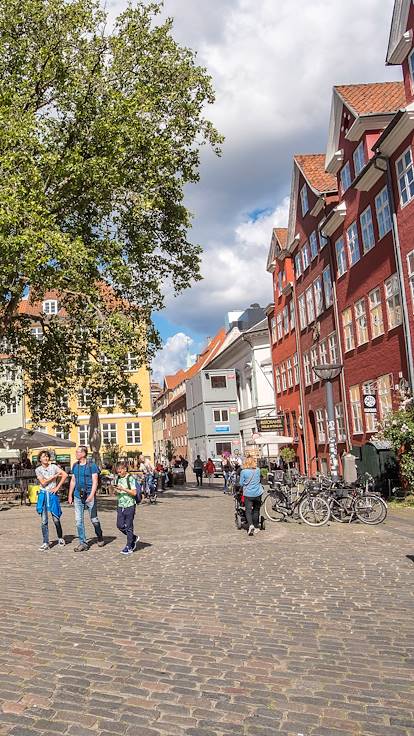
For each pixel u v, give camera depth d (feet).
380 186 78.07
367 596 25.77
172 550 40.09
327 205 101.71
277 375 147.95
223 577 30.58
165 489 124.57
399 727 13.73
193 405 228.84
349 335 93.61
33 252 56.59
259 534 46.73
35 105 70.03
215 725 13.92
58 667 17.76
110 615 23.53
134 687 16.16
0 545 44.78
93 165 65.21
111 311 79.25
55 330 87.61
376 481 69.77
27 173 60.13
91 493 41.93
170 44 74.79
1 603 25.94
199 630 21.29
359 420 89.81
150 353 87.04
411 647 19.02
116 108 66.28
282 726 13.84
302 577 30.09
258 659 18.17
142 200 69.72
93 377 85.81
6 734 13.52
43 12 67.05
